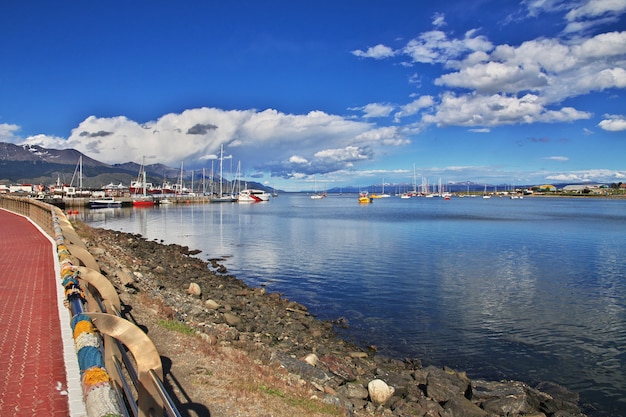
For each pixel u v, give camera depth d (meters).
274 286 26.25
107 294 8.20
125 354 5.18
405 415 10.51
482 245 44.25
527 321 19.11
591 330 17.97
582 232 57.75
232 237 53.50
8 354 6.95
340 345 16.09
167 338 10.38
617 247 42.62
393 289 25.05
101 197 137.00
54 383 5.95
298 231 60.19
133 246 37.59
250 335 14.88
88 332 5.07
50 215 23.42
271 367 10.65
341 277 28.53
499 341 16.77
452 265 32.66
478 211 119.00
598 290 24.78
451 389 12.05
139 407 4.50
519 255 37.50
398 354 15.56
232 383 8.50
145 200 139.50
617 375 13.98
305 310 20.73
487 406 11.55
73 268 8.53
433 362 14.90
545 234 55.03
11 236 22.88
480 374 14.01
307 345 15.24
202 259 36.72
